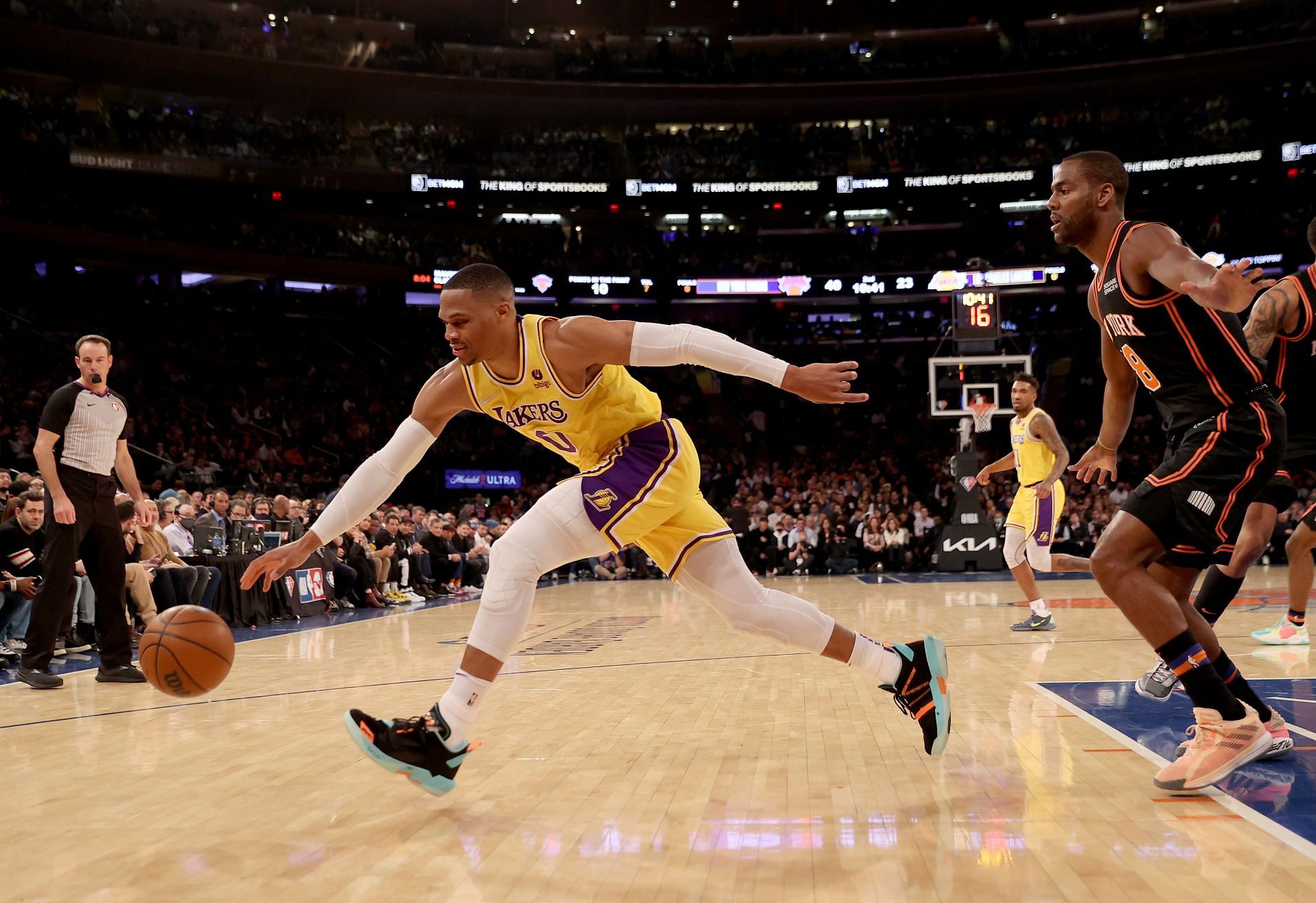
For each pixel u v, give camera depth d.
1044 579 15.03
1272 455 2.86
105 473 5.55
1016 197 25.44
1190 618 3.13
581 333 2.75
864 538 18.55
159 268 22.45
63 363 19.73
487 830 2.52
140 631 7.95
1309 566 5.92
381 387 25.19
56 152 20.39
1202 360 2.86
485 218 27.48
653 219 28.28
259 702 4.75
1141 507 2.87
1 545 6.68
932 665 2.99
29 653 5.34
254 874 2.21
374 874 2.20
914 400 27.11
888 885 2.05
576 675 5.40
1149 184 24.23
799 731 3.72
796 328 28.11
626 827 2.53
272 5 25.72
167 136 22.91
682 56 27.52
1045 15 27.77
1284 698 4.12
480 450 23.83
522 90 25.41
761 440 26.70
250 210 24.84
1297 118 24.03
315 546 2.94
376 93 24.88
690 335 2.71
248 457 20.27
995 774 2.98
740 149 27.75
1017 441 7.30
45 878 2.20
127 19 22.38
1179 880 2.04
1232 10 26.55
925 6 27.97
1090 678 4.81
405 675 5.64
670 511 2.85
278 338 24.22
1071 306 27.42
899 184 25.56
